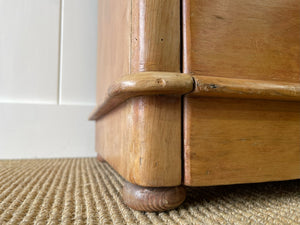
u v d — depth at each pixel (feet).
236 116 0.91
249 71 0.94
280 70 0.99
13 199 1.03
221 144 0.88
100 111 1.47
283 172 0.97
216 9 0.91
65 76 2.51
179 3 0.87
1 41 2.35
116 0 1.23
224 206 0.96
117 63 1.16
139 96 0.83
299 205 0.99
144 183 0.81
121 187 1.26
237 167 0.90
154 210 0.86
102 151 1.75
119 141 1.09
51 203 0.98
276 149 0.96
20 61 2.39
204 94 0.83
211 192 1.17
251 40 0.95
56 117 2.43
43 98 2.45
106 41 1.62
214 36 0.90
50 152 2.41
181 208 0.92
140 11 0.85
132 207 0.88
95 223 0.78
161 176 0.82
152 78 0.76
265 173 0.94
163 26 0.85
